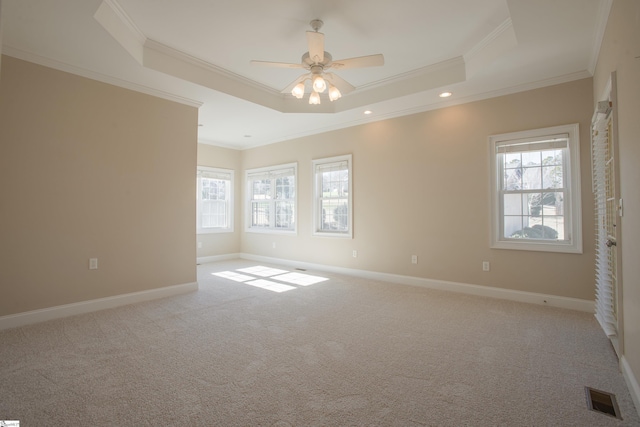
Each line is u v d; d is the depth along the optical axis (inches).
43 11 98.3
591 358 94.7
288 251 254.7
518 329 117.3
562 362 92.3
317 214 236.4
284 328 118.5
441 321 125.9
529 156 153.2
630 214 78.0
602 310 108.2
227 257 284.0
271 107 187.5
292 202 255.9
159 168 161.0
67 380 81.9
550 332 114.4
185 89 158.4
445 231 175.2
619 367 87.7
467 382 81.7
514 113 154.6
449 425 65.6
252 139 264.8
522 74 141.7
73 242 133.6
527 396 75.7
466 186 168.4
